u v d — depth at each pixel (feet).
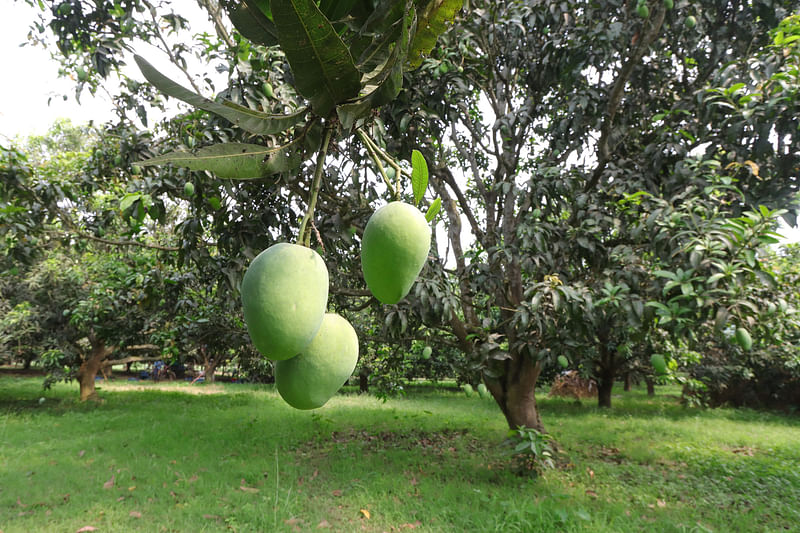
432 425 33.65
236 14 3.12
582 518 14.99
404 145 16.47
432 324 21.12
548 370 50.78
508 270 24.11
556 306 16.17
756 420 40.45
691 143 17.69
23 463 23.08
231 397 52.06
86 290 43.42
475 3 18.43
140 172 17.95
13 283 48.70
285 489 19.45
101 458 23.99
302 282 2.90
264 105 13.84
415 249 3.15
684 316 13.92
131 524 15.78
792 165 15.02
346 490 19.49
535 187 19.03
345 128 2.67
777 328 15.23
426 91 17.46
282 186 15.25
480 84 22.06
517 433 22.22
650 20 16.97
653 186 17.81
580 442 28.86
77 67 17.81
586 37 17.29
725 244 12.66
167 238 27.71
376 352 29.96
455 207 26.17
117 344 39.01
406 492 19.25
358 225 17.80
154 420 35.35
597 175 19.53
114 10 16.51
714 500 18.93
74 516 16.42
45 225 21.75
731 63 15.57
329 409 41.65
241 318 27.30
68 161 27.89
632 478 21.67
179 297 26.58
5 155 17.52
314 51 2.39
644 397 58.80
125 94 18.94
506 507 16.92
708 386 46.29
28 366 89.86
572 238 18.44
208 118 16.15
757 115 13.82
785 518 16.89
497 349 20.94
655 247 14.96
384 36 2.87
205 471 21.74
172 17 17.07
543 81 20.89
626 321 15.90
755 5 17.07
